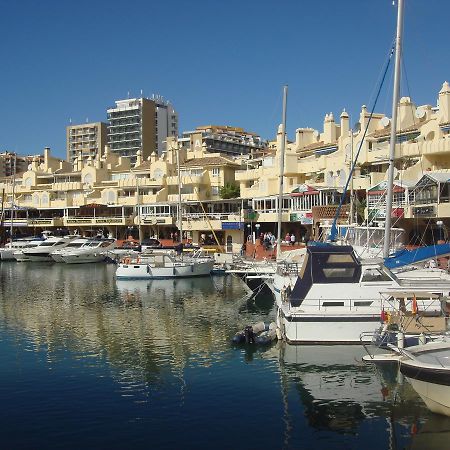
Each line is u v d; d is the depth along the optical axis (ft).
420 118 209.97
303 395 69.10
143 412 64.80
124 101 613.11
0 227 326.03
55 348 93.50
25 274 206.80
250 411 64.85
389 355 70.69
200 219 260.01
